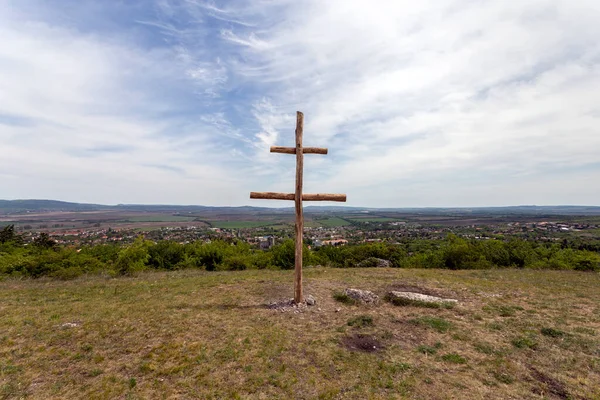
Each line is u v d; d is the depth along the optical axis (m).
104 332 6.39
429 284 11.00
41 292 10.27
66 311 7.83
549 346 5.77
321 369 5.01
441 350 5.69
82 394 4.29
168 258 22.25
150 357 5.34
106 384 4.53
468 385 4.53
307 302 8.54
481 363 5.20
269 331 6.50
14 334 6.23
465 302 8.69
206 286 10.98
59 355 5.38
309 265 20.23
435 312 7.83
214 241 25.34
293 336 6.27
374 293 9.68
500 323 6.98
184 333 6.38
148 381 4.63
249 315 7.57
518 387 4.48
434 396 4.27
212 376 4.78
